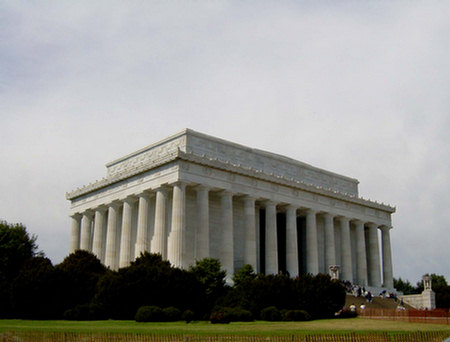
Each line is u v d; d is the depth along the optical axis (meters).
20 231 102.25
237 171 100.69
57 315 76.81
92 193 114.00
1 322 67.25
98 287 75.75
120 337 45.88
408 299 108.19
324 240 118.62
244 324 64.81
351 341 45.34
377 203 130.62
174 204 92.50
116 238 106.94
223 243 97.25
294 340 44.47
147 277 73.62
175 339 44.84
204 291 78.94
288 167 118.50
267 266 103.81
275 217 106.31
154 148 109.56
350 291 106.06
